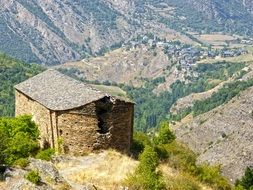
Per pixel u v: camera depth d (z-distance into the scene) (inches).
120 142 2266.2
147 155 1740.9
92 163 2038.6
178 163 2514.8
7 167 1407.5
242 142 6382.9
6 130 2130.9
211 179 2635.3
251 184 4239.7
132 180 1727.4
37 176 1350.9
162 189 1748.3
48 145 2235.5
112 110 2204.7
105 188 1667.1
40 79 2503.7
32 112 2357.3
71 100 2198.6
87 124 2161.7
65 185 1423.5
